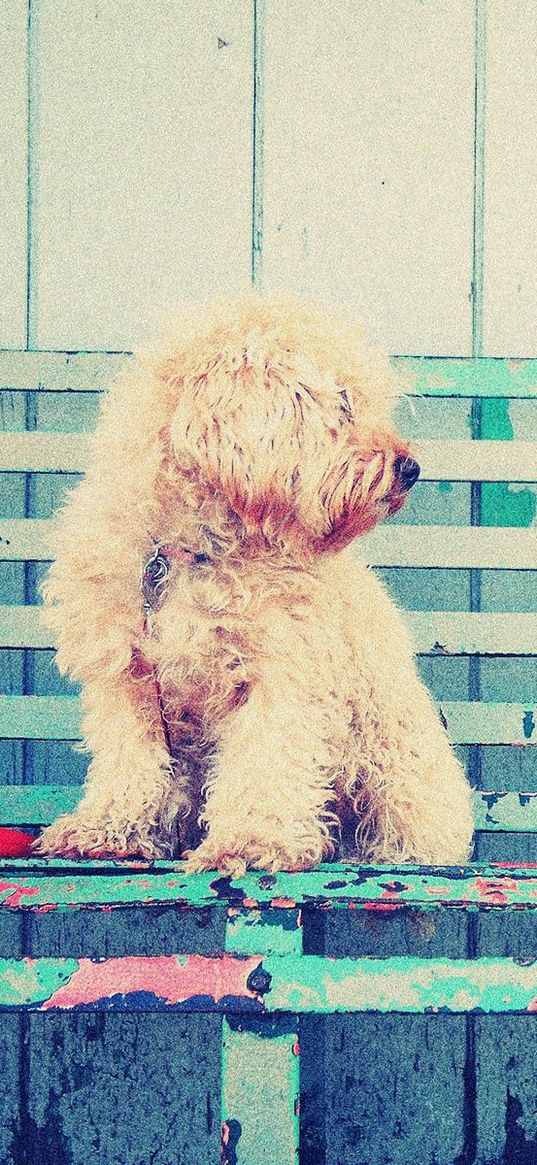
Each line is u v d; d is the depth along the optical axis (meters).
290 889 1.31
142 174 2.30
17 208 2.29
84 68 2.31
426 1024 2.05
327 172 2.31
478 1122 2.03
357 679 1.69
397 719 1.72
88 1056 2.03
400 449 1.65
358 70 2.30
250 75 2.31
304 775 1.50
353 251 2.30
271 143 2.31
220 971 1.22
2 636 2.06
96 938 2.10
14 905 1.29
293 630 1.53
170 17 2.31
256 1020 1.23
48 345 2.28
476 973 1.22
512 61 2.31
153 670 1.59
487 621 2.07
